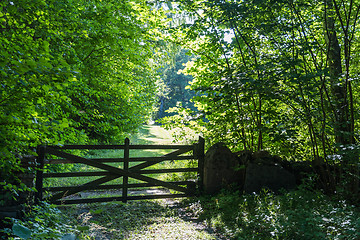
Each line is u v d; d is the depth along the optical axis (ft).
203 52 30.37
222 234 19.79
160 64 47.60
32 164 19.95
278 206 21.79
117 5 29.35
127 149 26.78
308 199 22.35
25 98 12.09
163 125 32.96
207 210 24.73
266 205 22.17
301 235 16.78
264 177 27.22
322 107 23.13
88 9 27.78
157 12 33.09
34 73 12.01
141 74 50.03
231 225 20.71
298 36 26.78
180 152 28.89
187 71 32.19
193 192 28.86
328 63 26.53
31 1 16.21
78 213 23.53
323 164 27.25
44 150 23.45
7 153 12.99
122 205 25.91
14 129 13.29
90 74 30.14
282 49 24.94
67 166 35.53
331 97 24.52
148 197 27.48
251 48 27.55
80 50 27.76
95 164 25.70
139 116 55.62
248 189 27.30
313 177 26.84
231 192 28.37
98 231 19.85
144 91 53.62
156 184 27.71
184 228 20.85
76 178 37.63
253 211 22.09
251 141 31.86
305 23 25.46
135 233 19.75
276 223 18.72
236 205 23.84
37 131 14.51
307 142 25.16
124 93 39.52
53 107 18.52
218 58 30.96
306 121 23.71
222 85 23.68
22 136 13.39
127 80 37.22
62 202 24.40
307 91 21.53
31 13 17.07
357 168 22.93
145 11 33.06
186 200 28.02
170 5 42.86
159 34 32.12
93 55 29.91
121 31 28.27
